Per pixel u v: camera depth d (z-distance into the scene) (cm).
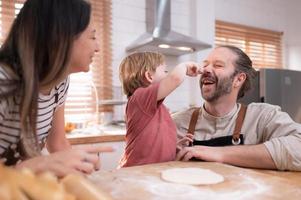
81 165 67
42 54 79
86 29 84
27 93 77
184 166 95
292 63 407
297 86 306
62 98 105
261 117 122
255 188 73
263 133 120
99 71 270
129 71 138
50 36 78
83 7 83
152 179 80
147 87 118
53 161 65
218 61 122
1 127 83
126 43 282
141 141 109
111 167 205
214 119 125
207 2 312
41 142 102
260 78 287
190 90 307
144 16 291
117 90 276
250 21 381
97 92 268
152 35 263
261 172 93
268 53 397
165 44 256
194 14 310
